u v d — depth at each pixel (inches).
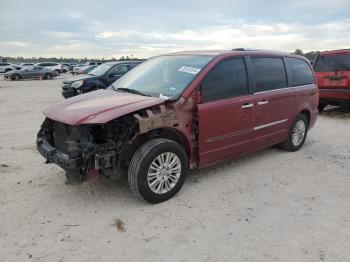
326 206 166.9
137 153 160.1
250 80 205.3
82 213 157.1
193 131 178.4
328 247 132.8
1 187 183.3
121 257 126.0
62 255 126.7
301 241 136.6
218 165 221.1
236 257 126.1
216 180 196.4
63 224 147.6
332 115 410.9
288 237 139.3
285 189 186.1
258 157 239.1
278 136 233.6
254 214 157.6
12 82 1200.2
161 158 164.6
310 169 217.3
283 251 129.9
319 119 386.0
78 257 125.6
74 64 2343.8
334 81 387.5
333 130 329.4
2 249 130.0
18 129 323.9
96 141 159.8
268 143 227.3
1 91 786.2
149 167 160.1
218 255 127.2
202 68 183.9
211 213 158.1
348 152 255.4
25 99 600.1
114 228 144.8
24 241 135.1
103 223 148.6
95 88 502.3
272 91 220.4
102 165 153.1
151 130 164.9
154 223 148.9
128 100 170.7
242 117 198.5
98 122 148.3
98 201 168.6
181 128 171.8
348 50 379.6
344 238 139.1
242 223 149.6
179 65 197.5
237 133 198.5
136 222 149.7
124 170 169.3
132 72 224.8
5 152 244.7
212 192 180.4
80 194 175.9
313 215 157.6
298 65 251.3
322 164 227.1
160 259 125.0
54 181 191.6
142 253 128.3
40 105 508.7
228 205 166.2
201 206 164.7
